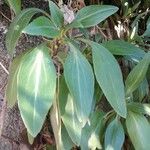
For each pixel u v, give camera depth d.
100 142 0.35
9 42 0.32
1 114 0.36
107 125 0.36
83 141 0.34
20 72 0.29
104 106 0.39
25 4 0.40
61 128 0.33
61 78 0.32
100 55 0.31
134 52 0.37
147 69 0.36
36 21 0.29
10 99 0.32
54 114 0.32
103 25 0.46
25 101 0.28
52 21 0.31
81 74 0.30
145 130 0.33
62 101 0.32
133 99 0.38
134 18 0.50
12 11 0.37
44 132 0.39
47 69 0.29
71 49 0.31
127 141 0.40
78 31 0.39
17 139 0.38
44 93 0.28
